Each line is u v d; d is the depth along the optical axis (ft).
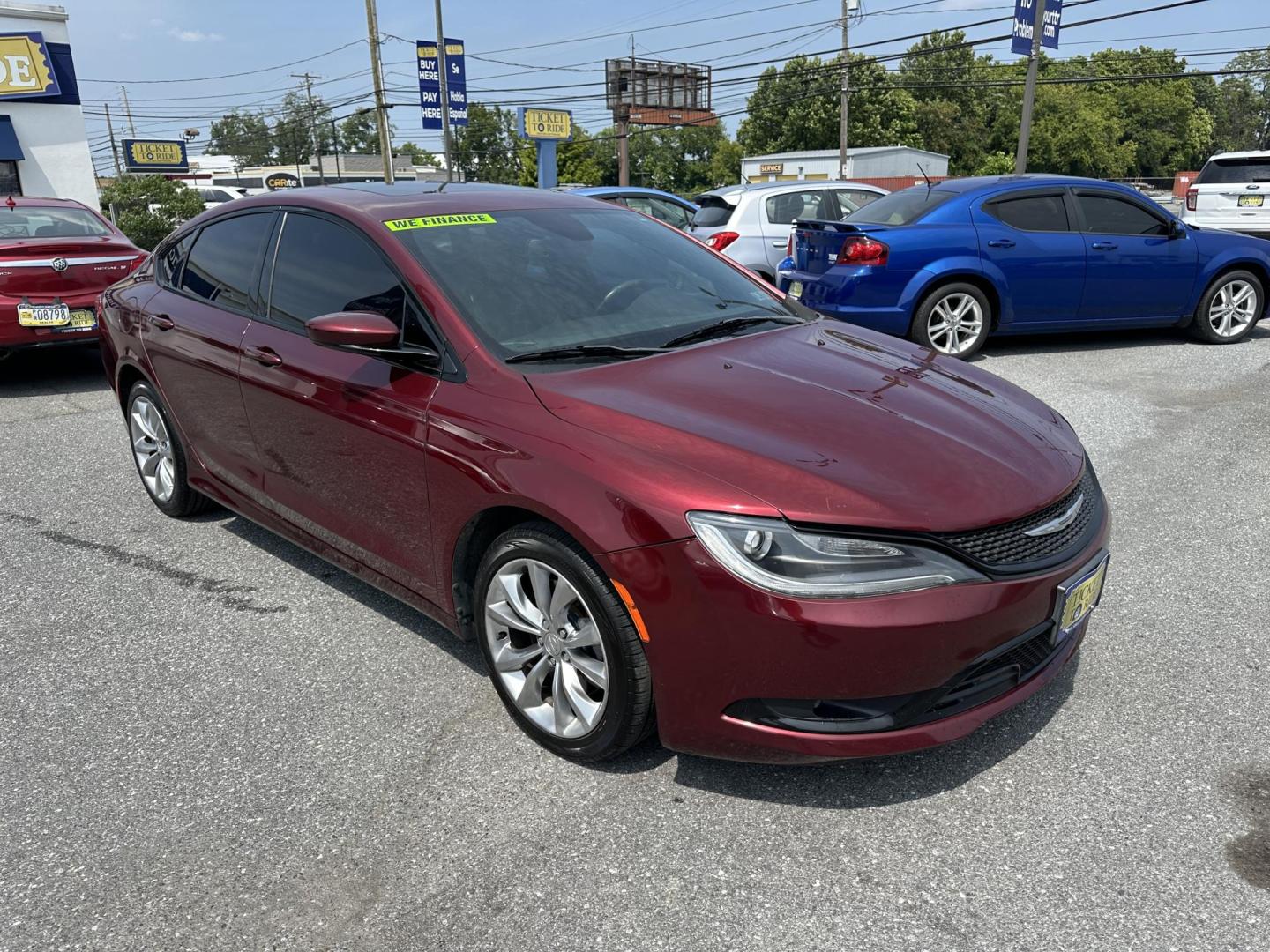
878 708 7.68
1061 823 8.04
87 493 17.10
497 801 8.51
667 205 41.50
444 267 10.46
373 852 7.91
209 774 9.00
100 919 7.24
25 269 23.67
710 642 7.66
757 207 34.06
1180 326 28.19
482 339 9.73
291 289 11.89
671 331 10.70
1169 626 11.37
